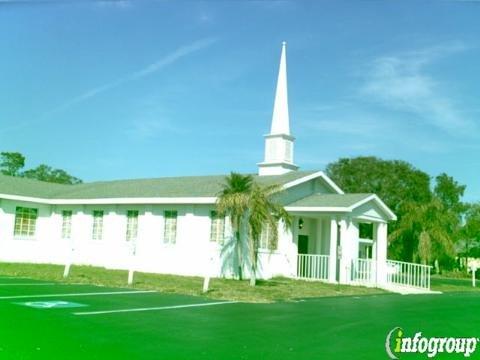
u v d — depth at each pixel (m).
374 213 28.16
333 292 21.77
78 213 32.09
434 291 27.41
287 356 9.07
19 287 17.72
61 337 9.74
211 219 27.03
